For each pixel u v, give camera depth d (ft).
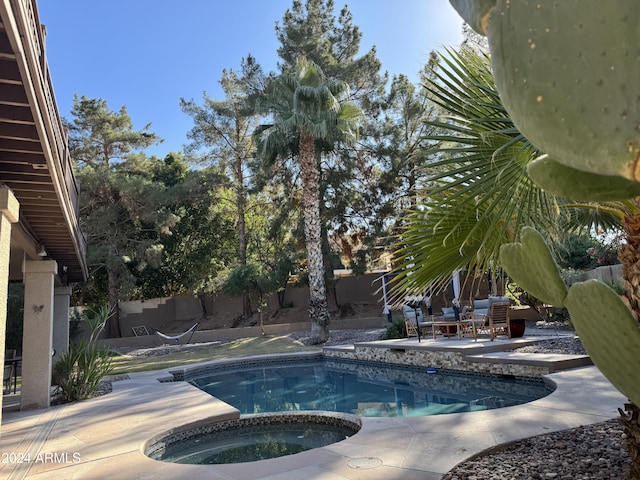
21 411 21.93
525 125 2.87
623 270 5.97
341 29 66.54
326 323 49.83
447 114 8.89
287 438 17.71
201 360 43.47
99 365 27.48
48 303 23.52
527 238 5.57
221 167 74.79
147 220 67.56
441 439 13.12
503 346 30.22
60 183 15.79
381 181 61.87
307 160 49.52
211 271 78.54
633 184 4.06
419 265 9.73
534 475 9.48
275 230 68.18
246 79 63.67
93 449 14.78
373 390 28.50
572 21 2.60
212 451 16.43
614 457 10.06
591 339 4.92
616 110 2.41
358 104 64.34
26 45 8.78
